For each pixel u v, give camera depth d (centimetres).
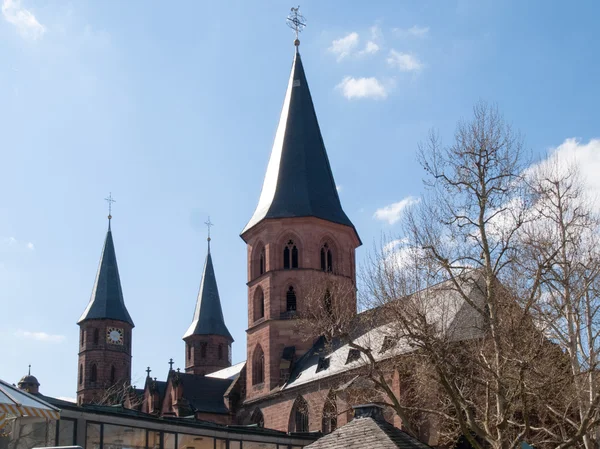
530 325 4006
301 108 9588
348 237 9169
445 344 3866
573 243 4116
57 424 4319
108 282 13800
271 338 8619
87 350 13375
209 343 14250
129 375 13562
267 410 8394
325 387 7469
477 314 5781
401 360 4838
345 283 8888
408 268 4272
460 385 4409
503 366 3584
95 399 12912
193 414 9094
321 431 6788
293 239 8931
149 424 4919
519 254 4138
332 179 9469
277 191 9144
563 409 4603
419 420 5725
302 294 8662
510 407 3738
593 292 4403
